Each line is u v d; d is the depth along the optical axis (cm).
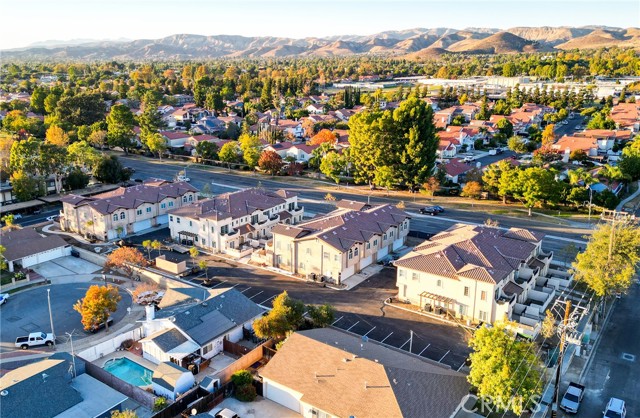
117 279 8219
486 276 6569
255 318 6588
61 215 10531
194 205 9875
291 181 14375
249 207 9981
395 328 6581
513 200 12106
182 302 6756
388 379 4734
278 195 10806
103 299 6481
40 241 8950
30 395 4750
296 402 4994
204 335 6009
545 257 8019
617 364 5722
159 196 10850
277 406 5103
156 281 7956
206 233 9344
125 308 7225
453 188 12938
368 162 13112
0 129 19212
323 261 7981
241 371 5334
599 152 16912
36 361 5884
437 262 7056
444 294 6912
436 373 5041
